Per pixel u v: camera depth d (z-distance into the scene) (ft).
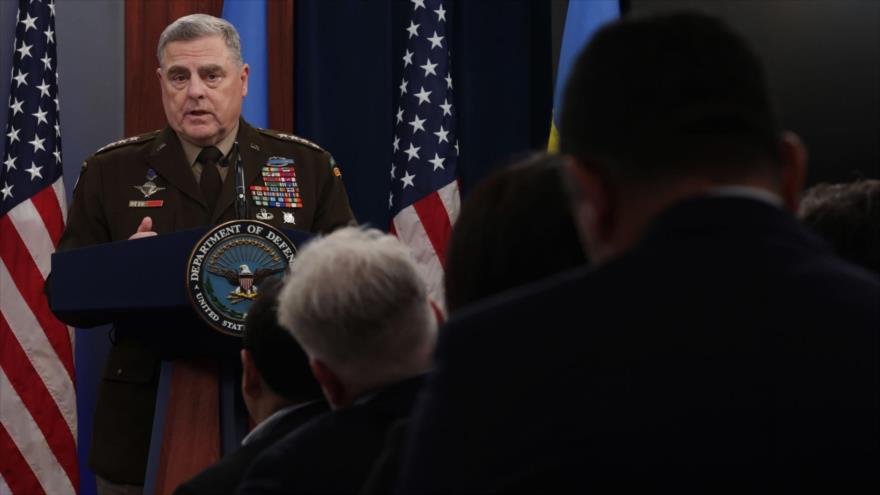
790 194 5.05
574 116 4.88
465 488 4.47
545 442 4.35
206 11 27.04
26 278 24.95
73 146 26.73
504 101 28.53
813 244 4.65
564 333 4.51
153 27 26.89
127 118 26.76
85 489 26.22
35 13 25.62
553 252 6.16
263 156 18.81
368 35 27.99
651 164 4.67
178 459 14.47
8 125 25.54
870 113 24.82
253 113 25.43
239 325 13.96
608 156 4.73
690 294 4.44
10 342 24.79
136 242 14.34
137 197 18.26
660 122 4.65
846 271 4.57
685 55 4.70
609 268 4.64
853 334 4.32
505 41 28.66
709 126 4.64
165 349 14.78
